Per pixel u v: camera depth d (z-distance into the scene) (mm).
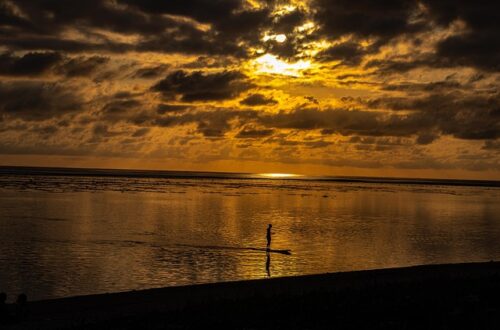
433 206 127938
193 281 36438
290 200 136750
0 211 83750
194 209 98688
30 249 48406
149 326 20359
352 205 124500
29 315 23859
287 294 26391
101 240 55062
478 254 52375
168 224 72375
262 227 72062
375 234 67188
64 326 21672
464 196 191625
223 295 28141
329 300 24359
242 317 21500
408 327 20000
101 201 111250
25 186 162625
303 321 20844
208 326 20219
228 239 58438
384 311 22172
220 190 181250
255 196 151250
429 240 62375
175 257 45625
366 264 45000
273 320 21062
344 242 58594
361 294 25578
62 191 142875
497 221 89375
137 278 36969
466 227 78625
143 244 52844
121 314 23953
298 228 72062
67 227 65875
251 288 30250
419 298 24516
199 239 57844
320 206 118000
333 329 19891
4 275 37219
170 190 167500
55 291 32875
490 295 25203
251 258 46250
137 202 111500
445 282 28719
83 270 39312
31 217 76375
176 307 25250
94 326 20734
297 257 47531
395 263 46000
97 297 27938
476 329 19750
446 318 21047
